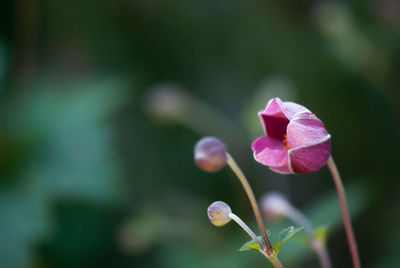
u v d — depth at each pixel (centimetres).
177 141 101
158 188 97
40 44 98
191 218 95
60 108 84
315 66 102
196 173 99
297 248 70
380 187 95
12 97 85
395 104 93
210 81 103
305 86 101
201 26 103
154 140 100
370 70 90
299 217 62
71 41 100
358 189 73
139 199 94
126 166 96
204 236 88
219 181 98
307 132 53
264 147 55
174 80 103
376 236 90
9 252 70
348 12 95
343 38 88
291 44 103
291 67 102
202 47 103
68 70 98
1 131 77
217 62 103
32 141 78
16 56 90
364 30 96
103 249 89
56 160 77
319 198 97
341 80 101
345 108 100
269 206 63
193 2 103
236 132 99
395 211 91
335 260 92
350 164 99
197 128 101
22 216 72
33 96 85
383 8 94
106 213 90
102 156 80
